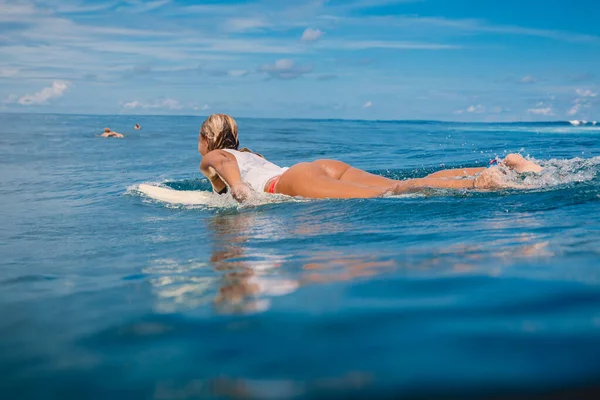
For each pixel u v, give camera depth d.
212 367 0.90
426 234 2.49
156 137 20.16
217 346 1.01
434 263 1.76
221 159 4.46
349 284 1.50
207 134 4.75
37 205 4.70
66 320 1.33
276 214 3.54
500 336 0.93
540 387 0.72
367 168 7.10
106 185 6.30
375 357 0.87
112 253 2.55
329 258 2.03
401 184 3.97
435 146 12.53
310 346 0.96
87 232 3.28
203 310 1.31
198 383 0.83
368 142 15.04
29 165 9.35
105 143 16.45
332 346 0.95
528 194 3.50
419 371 0.80
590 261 1.64
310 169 4.22
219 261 2.15
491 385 0.73
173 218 3.73
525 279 1.42
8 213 4.21
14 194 5.55
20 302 1.58
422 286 1.41
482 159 8.34
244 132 23.25
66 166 9.16
